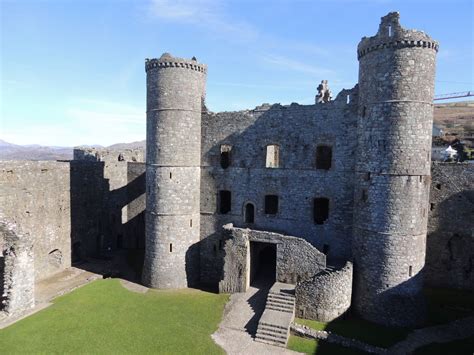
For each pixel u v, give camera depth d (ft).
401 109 64.64
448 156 132.77
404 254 65.92
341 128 78.33
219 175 91.20
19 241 71.10
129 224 126.72
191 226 89.61
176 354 57.47
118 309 73.87
